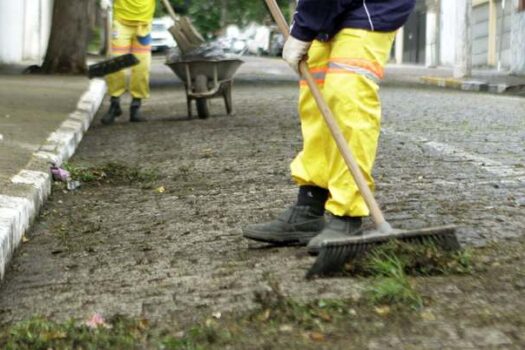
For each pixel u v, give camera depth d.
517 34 41.22
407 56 70.12
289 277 7.20
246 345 5.78
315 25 7.65
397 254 7.03
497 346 5.61
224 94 20.28
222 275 7.46
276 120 19.16
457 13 36.72
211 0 73.31
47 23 65.25
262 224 8.32
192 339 5.90
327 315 6.16
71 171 12.74
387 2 7.63
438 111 21.06
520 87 31.30
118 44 19.30
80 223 9.96
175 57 19.66
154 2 19.53
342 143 7.48
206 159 14.04
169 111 22.28
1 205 9.12
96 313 6.72
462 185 11.09
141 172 13.04
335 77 7.64
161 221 9.80
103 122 19.77
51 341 6.02
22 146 13.43
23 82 27.98
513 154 13.59
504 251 7.78
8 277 7.91
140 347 5.88
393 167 12.54
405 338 5.79
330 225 7.83
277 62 53.03
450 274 7.04
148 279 7.53
